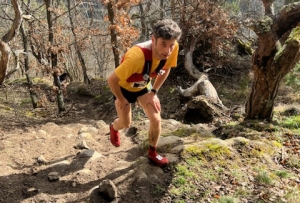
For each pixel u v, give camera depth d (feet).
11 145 17.07
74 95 46.50
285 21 15.85
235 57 40.14
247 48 41.68
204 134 16.72
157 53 10.09
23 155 15.31
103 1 29.86
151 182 12.05
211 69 39.37
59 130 23.47
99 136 19.04
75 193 11.69
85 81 53.36
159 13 45.32
